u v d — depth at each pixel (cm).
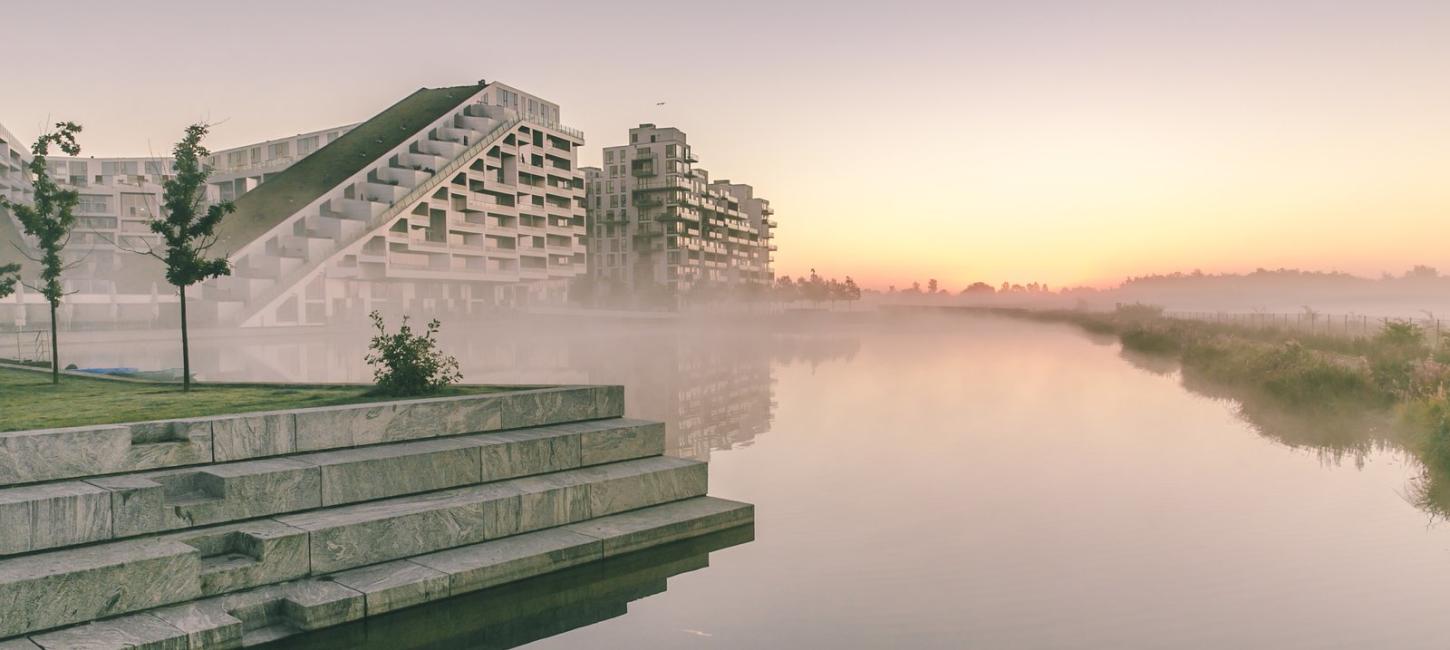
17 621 724
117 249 9025
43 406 1238
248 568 863
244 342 5744
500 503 1078
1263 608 933
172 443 970
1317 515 1330
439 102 10881
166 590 805
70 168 11238
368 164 9138
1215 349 3984
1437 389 2102
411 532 991
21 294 6022
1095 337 7275
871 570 1082
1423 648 818
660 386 3148
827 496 1473
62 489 852
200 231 1602
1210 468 1705
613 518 1205
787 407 2625
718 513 1254
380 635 859
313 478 990
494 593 977
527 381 3055
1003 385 3284
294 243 8169
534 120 11075
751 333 8138
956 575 1059
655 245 14062
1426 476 1561
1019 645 841
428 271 9169
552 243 11569
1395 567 1074
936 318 14850
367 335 6831
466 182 9731
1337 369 2581
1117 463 1759
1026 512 1361
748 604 962
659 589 1012
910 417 2428
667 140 13975
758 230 18288
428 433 1191
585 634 879
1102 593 991
